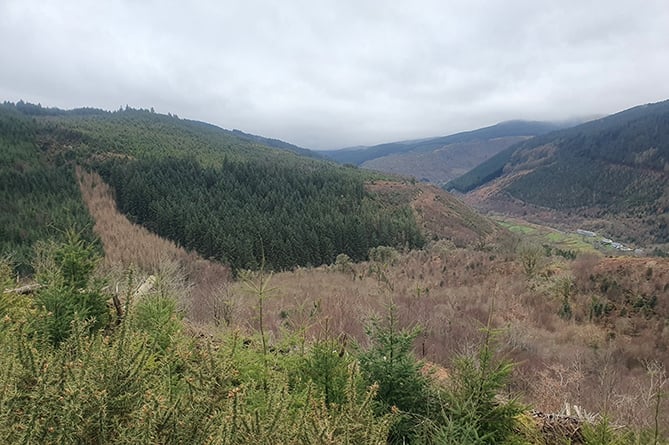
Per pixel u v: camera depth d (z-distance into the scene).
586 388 9.28
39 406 2.04
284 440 2.26
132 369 2.39
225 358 2.90
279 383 3.09
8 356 2.45
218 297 11.16
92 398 2.09
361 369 3.98
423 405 3.89
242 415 2.13
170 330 4.25
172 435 2.10
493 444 3.59
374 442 2.36
